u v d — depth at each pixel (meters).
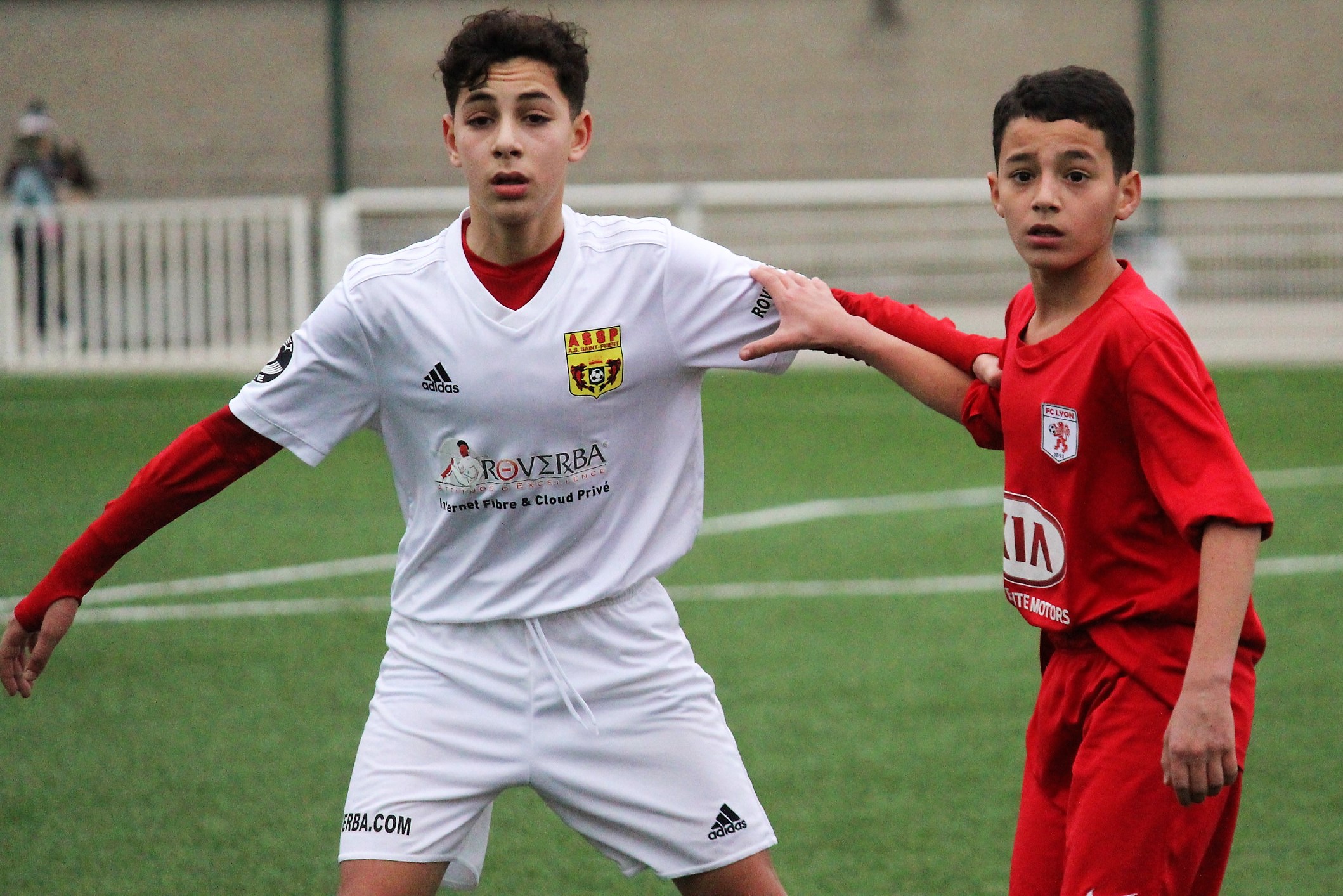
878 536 28.05
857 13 73.38
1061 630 9.23
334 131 74.44
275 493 32.75
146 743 16.94
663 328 9.61
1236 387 48.59
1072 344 9.03
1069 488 9.06
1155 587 8.92
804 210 67.56
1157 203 55.25
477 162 9.03
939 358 10.23
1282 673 19.33
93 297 53.12
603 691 9.35
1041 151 8.98
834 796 15.38
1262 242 54.66
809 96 74.00
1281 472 34.03
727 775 9.49
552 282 9.34
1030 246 9.09
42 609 9.51
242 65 74.25
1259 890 13.02
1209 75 72.94
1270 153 73.19
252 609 22.91
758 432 41.47
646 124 74.50
